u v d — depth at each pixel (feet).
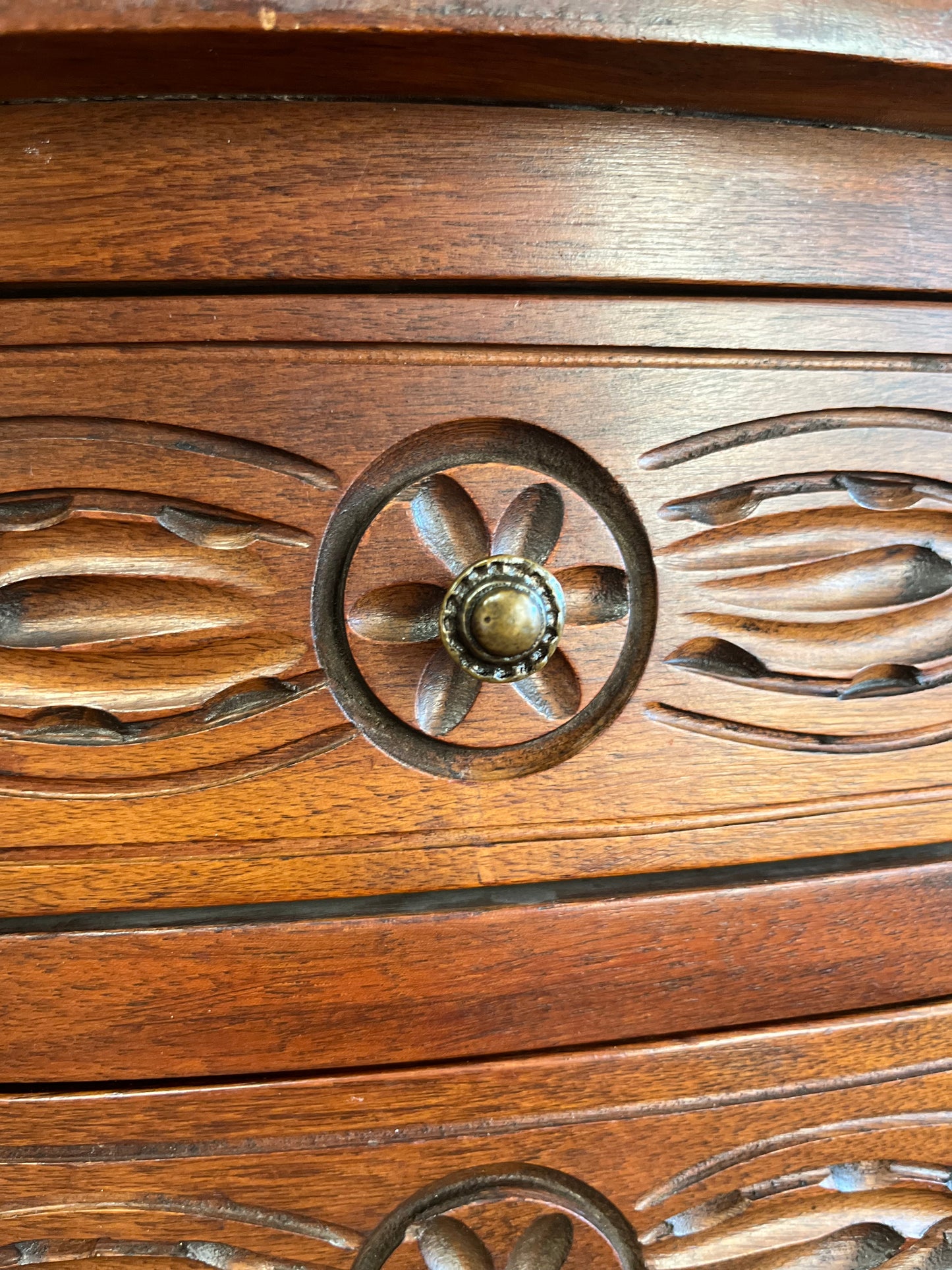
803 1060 0.82
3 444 0.69
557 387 0.72
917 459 0.77
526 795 0.76
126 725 0.72
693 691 0.76
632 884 0.78
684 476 0.74
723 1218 0.84
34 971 0.74
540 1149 0.80
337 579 0.72
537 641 0.69
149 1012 0.75
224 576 0.71
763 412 0.74
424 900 0.77
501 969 0.77
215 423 0.70
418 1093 0.78
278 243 0.69
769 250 0.73
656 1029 0.80
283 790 0.74
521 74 0.64
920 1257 0.85
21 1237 0.77
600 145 0.70
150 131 0.67
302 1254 0.79
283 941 0.75
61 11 0.57
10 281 0.68
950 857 0.82
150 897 0.74
